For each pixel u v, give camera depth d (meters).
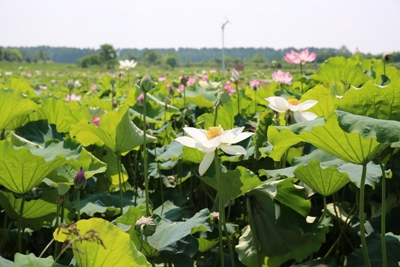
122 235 1.76
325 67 5.50
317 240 2.55
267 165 3.86
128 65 10.13
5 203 2.98
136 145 3.07
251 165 4.05
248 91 6.27
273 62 8.74
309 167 2.44
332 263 2.32
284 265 2.87
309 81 6.07
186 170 3.96
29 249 3.34
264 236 2.62
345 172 2.38
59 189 2.44
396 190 3.10
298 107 2.94
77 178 2.45
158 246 2.35
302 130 2.12
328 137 2.04
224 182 2.63
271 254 2.57
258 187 2.67
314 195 3.12
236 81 5.16
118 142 3.06
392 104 2.18
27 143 3.25
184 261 2.37
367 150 2.00
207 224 2.50
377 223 2.86
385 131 1.79
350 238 3.17
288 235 2.58
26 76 23.86
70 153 3.08
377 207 3.27
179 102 6.25
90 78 25.05
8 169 2.64
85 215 3.46
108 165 3.86
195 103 5.85
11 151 2.54
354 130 1.84
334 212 3.21
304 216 2.58
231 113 4.83
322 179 2.50
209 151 2.22
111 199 3.44
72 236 1.78
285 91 5.86
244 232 2.80
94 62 89.75
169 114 5.52
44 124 3.96
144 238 2.41
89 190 4.02
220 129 2.31
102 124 3.00
